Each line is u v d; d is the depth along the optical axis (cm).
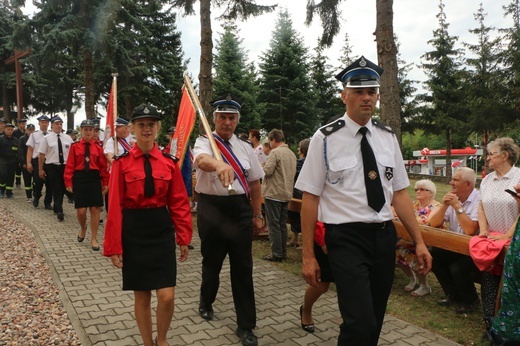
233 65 2833
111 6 1462
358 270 259
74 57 1633
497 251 359
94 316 415
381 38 712
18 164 1287
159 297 318
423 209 509
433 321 412
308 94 2941
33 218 902
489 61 2616
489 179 402
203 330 389
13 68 2906
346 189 269
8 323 401
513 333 323
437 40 2839
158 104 2411
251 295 371
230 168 302
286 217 641
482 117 2577
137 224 318
